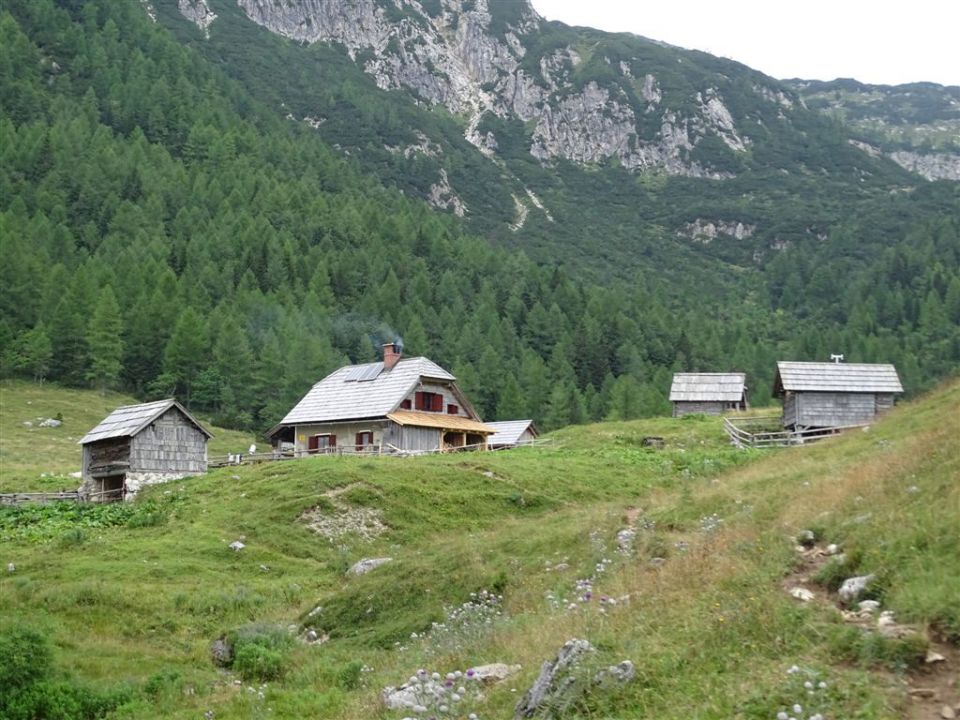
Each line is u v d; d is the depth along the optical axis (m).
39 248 162.38
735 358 180.00
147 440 63.59
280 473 58.50
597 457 64.06
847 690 15.34
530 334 182.25
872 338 185.00
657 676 17.36
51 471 79.56
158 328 141.75
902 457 26.66
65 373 133.25
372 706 21.39
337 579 42.50
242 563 45.50
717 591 20.70
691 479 47.03
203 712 25.84
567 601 25.83
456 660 23.31
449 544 39.91
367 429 72.69
